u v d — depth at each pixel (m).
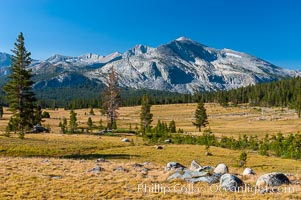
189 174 33.91
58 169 37.31
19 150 57.88
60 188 28.45
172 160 58.97
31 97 81.25
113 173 35.81
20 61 80.25
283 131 132.75
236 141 89.44
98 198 25.75
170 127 123.06
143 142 87.06
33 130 98.62
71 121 111.88
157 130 105.69
